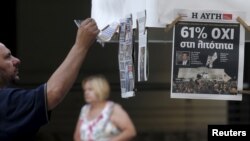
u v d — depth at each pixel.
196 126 16.61
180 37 5.16
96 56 16.70
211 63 5.18
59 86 4.00
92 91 8.81
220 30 5.15
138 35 5.33
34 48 16.33
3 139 3.97
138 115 16.73
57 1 16.36
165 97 16.75
